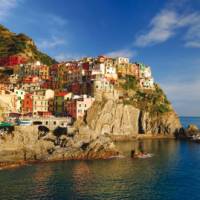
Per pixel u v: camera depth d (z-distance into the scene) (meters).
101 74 176.75
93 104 157.00
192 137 181.38
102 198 64.38
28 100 155.75
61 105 157.62
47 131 132.88
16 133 106.19
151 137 182.12
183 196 66.69
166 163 102.62
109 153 110.81
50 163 97.44
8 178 77.94
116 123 165.88
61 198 63.66
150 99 196.88
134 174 85.31
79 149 108.50
